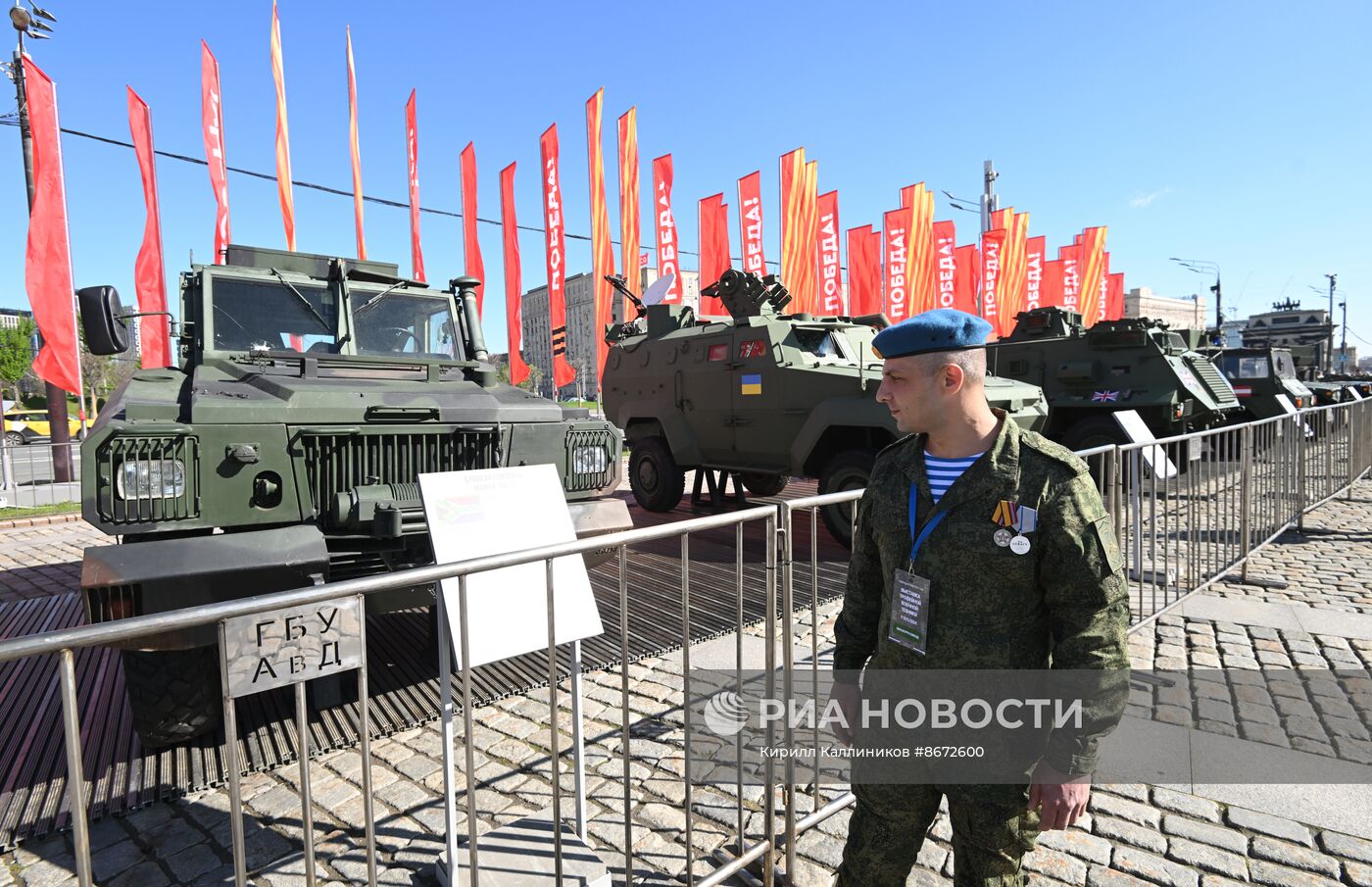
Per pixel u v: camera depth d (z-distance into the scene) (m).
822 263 17.89
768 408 7.57
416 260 15.80
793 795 2.40
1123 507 4.60
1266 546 7.19
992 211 21.41
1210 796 2.92
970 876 1.75
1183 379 10.77
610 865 2.55
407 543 3.57
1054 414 12.11
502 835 2.61
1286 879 2.44
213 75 13.41
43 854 2.67
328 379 4.31
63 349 11.63
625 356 9.63
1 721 3.68
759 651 4.57
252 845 2.71
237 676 1.57
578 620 2.39
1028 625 1.64
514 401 4.48
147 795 2.99
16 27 10.90
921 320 1.68
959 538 1.63
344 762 3.31
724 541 7.70
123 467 3.05
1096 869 2.51
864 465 6.70
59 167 11.33
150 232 12.64
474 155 16.52
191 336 4.88
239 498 3.33
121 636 1.39
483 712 3.79
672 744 3.43
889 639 1.77
